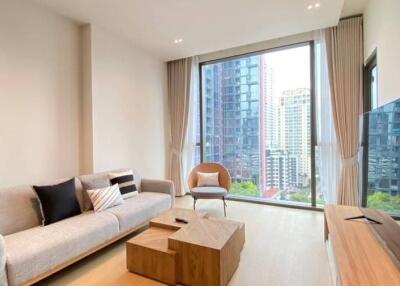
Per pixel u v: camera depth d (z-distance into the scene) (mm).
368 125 2018
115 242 2875
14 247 1810
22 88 2783
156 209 3174
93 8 3002
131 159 4109
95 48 3451
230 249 2094
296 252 2539
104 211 2693
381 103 2578
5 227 2160
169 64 5016
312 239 2846
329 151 3771
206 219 2543
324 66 3752
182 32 3691
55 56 3119
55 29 3115
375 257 1593
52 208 2385
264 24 3443
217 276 1883
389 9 2314
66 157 3248
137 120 4246
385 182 1648
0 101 2604
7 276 1648
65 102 3238
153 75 4652
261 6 2971
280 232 3059
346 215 2371
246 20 3322
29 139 2850
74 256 2096
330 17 3273
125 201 3096
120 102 3887
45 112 3010
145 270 2125
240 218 3586
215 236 2102
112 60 3732
